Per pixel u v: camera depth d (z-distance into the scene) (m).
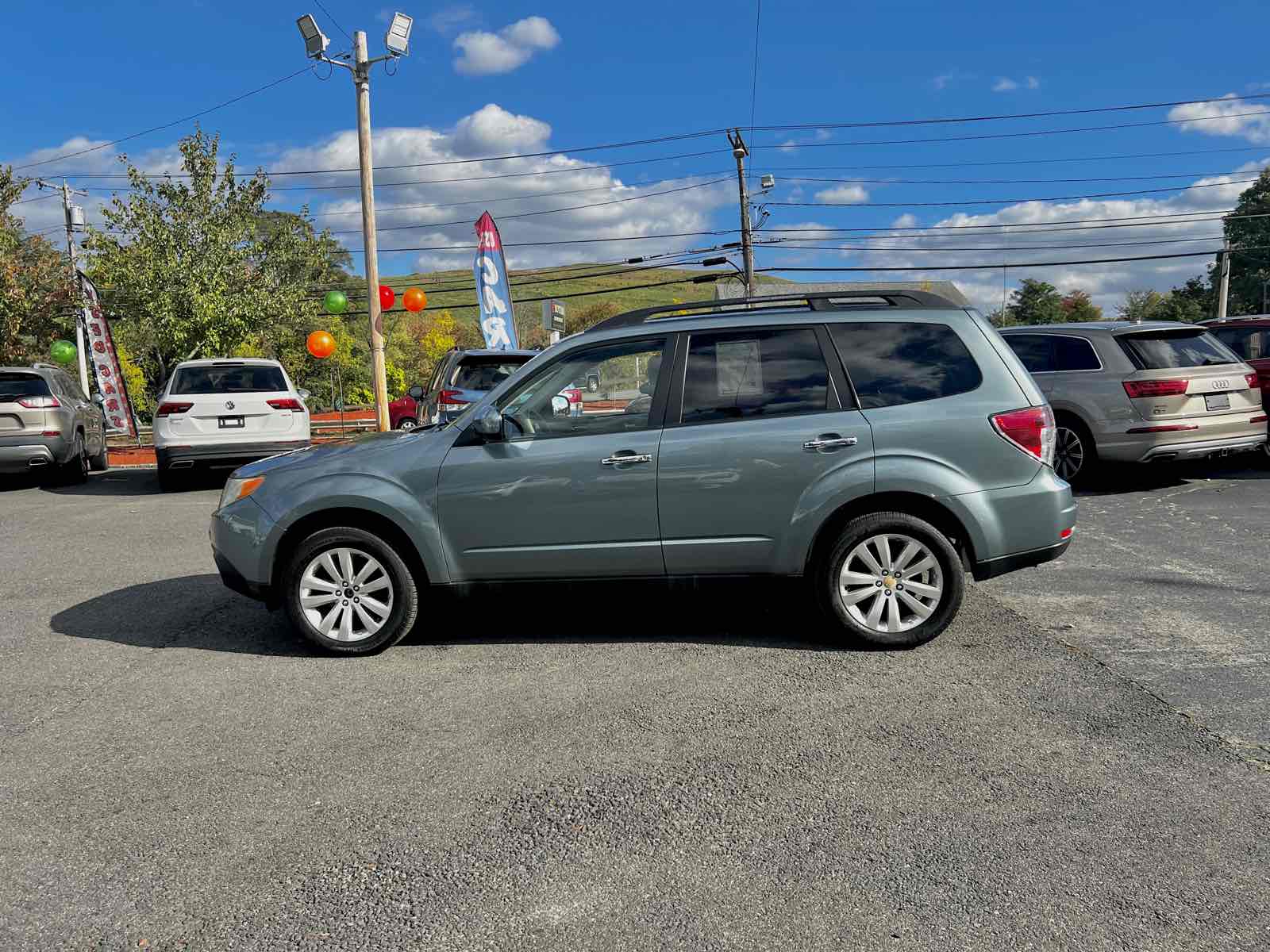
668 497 4.82
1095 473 10.05
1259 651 4.72
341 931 2.54
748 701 4.19
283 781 3.47
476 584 5.00
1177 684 4.28
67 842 3.04
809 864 2.82
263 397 11.87
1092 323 10.30
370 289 18.06
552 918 2.58
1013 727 3.82
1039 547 4.81
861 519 4.80
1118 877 2.70
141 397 43.88
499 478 4.89
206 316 23.89
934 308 5.03
